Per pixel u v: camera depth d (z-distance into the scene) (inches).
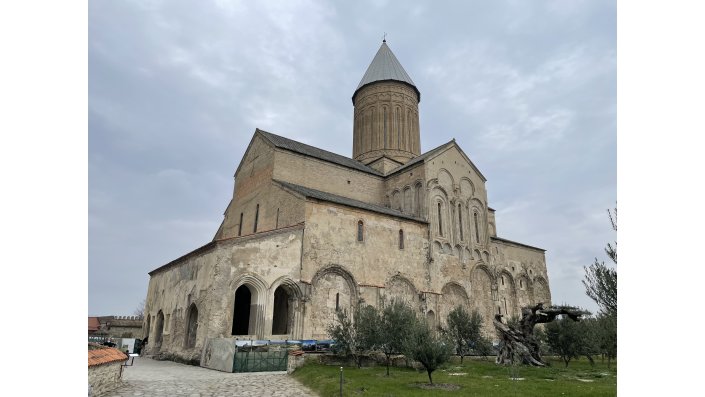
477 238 1513.3
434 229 1368.1
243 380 669.9
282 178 1327.5
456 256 1407.5
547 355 1208.2
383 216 1243.8
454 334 1008.9
